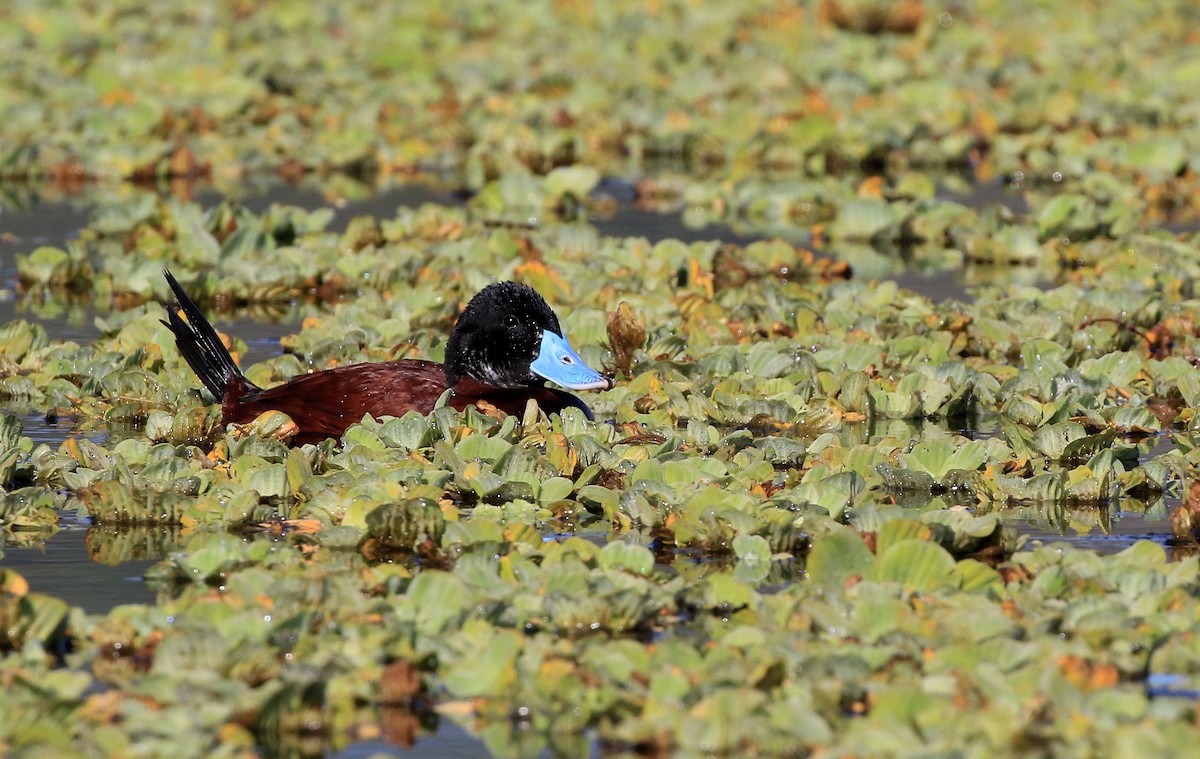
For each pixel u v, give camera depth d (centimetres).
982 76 3064
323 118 2800
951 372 1331
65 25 3353
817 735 677
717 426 1237
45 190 2395
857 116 2745
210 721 689
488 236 1928
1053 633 785
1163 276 1738
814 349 1427
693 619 830
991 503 1050
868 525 953
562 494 1023
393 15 3600
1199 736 662
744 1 3788
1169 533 987
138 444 1097
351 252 1794
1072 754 661
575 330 1463
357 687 734
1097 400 1273
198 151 2580
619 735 686
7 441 1109
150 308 1550
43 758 639
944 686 717
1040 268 1920
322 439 1155
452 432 1102
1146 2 3959
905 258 1989
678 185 2398
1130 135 2655
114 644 780
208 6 3603
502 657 743
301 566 900
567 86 3005
